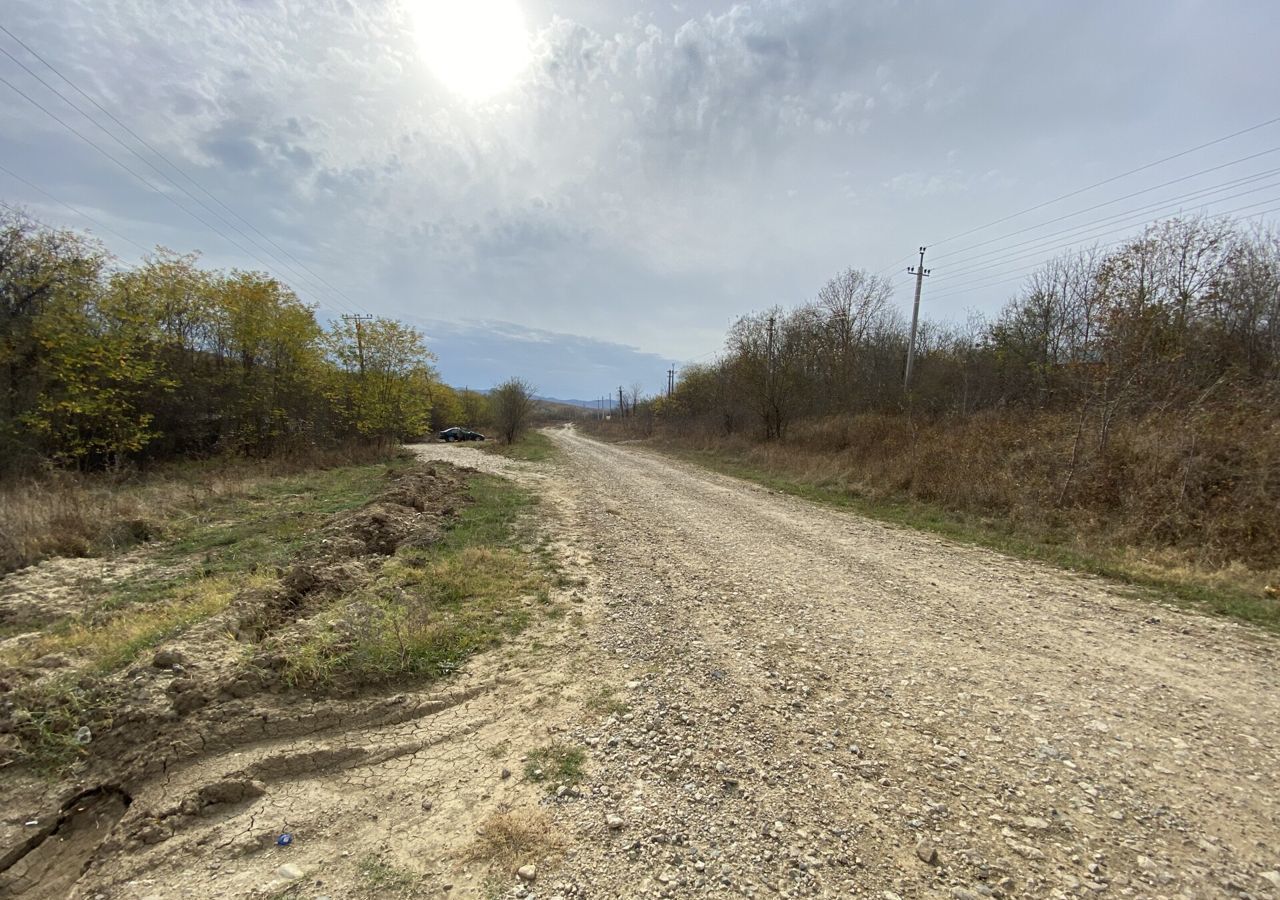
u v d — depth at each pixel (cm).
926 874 262
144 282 1825
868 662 502
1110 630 588
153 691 381
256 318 2144
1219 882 259
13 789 312
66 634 540
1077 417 1265
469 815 303
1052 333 2189
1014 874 262
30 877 273
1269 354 1400
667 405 5088
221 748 348
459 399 6550
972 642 552
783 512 1295
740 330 3312
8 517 855
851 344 3042
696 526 1107
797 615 619
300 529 1011
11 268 1466
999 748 370
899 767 347
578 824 294
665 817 299
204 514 1142
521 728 388
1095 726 399
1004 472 1229
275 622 552
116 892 255
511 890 252
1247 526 813
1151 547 859
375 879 261
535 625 574
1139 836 289
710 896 247
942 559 879
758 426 3008
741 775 336
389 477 1733
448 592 654
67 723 355
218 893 254
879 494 1433
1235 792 327
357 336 2700
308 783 332
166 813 298
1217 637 570
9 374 1380
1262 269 1488
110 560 816
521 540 940
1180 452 975
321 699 402
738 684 454
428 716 404
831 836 286
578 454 3073
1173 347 1277
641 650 518
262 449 2245
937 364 2798
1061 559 860
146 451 1830
